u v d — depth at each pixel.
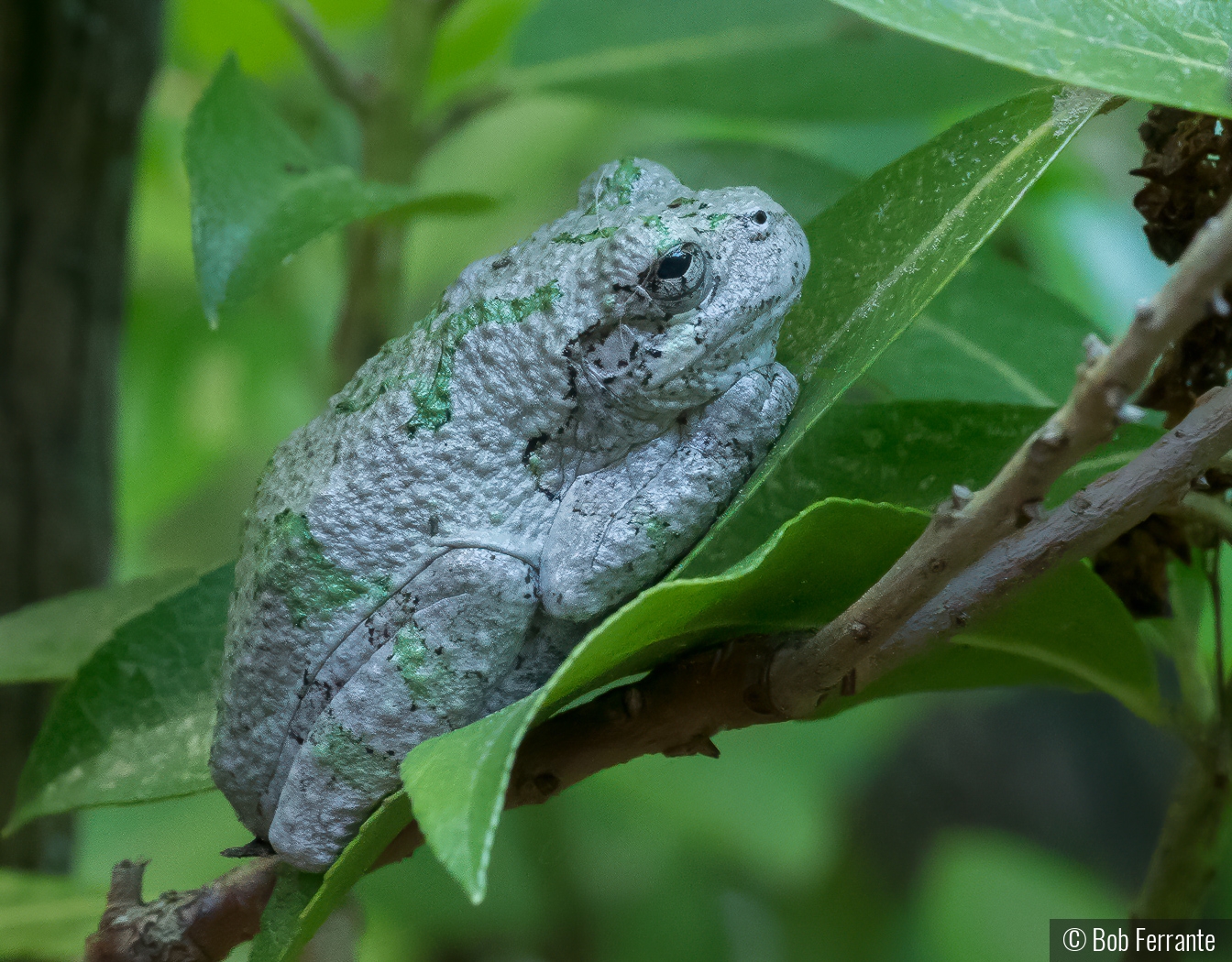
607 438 0.34
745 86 0.40
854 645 0.32
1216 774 0.34
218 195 0.35
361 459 0.34
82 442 0.40
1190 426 0.32
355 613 0.34
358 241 0.40
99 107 0.39
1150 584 0.34
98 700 0.35
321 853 0.34
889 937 0.64
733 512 0.33
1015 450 0.34
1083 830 0.70
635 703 0.33
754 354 0.34
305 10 0.42
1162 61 0.32
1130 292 0.43
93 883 0.37
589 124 0.63
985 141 0.33
